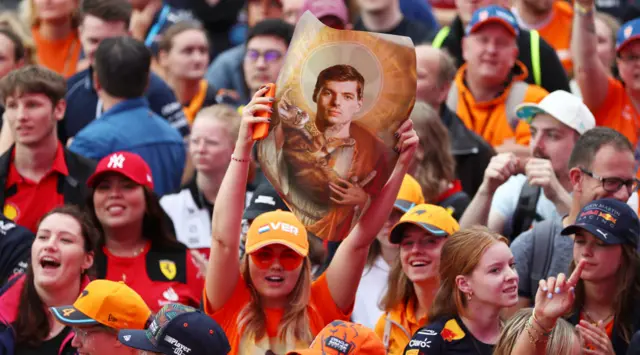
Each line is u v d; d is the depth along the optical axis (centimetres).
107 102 2795
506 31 2895
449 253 2020
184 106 3350
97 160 2716
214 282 1992
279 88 1680
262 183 2448
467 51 2939
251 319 2027
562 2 3422
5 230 2447
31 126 2547
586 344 1931
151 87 3073
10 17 3469
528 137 2859
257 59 3253
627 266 2103
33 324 2219
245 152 1889
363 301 2369
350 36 1656
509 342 1866
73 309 1970
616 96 2838
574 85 3262
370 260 2383
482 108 2923
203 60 3344
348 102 1666
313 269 2344
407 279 2212
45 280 2223
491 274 1983
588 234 2102
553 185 2323
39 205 2573
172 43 3325
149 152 2762
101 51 2777
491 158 2511
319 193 1686
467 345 1980
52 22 3456
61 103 2602
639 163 2797
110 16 3064
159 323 1700
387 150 1673
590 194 2223
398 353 2188
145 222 2438
